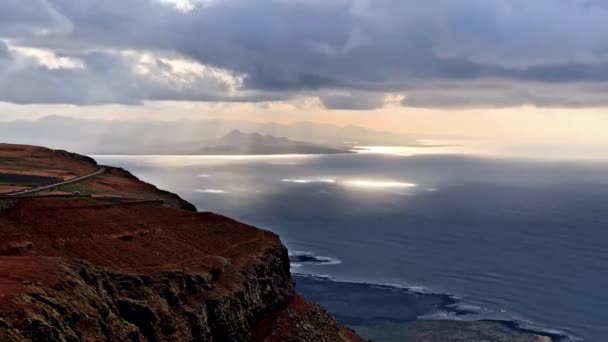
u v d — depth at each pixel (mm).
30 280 44438
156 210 94500
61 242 71000
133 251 76188
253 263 90125
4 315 36719
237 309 75125
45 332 37469
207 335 65188
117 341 46031
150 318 55250
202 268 76250
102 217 82875
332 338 93625
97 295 50125
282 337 84625
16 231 69125
